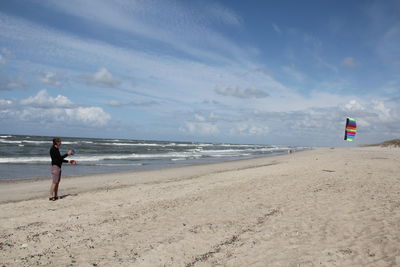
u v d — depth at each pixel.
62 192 13.16
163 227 7.41
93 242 6.50
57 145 11.01
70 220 8.10
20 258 5.73
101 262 5.52
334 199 9.48
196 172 21.09
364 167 17.25
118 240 6.60
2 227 7.56
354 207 8.48
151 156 41.94
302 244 6.04
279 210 8.52
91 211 9.06
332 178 13.44
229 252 5.83
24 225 7.71
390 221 7.11
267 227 7.14
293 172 16.08
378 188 11.05
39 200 10.89
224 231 7.00
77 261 5.58
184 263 5.43
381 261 5.12
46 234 7.02
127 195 11.48
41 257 5.77
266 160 32.22
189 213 8.60
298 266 5.13
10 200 11.54
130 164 29.05
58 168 10.94
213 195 10.91
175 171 22.05
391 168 16.75
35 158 31.61
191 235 6.80
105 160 33.59
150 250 6.01
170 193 11.61
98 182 16.14
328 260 5.29
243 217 8.02
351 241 6.05
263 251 5.80
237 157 42.56
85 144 72.38
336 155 30.67
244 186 12.45
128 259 5.62
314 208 8.55
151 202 10.10
